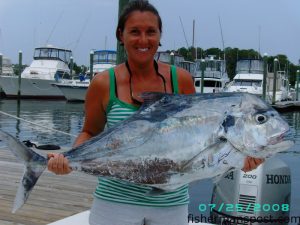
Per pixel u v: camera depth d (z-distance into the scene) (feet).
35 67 114.11
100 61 115.44
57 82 108.47
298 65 191.62
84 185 20.42
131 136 6.95
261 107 6.66
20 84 106.22
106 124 8.09
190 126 6.68
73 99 105.19
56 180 21.15
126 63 7.65
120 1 18.15
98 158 7.06
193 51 117.19
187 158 6.64
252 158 6.59
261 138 6.52
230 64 162.81
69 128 63.00
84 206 17.04
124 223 7.22
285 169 14.43
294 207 19.52
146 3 7.47
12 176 21.86
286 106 94.38
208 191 19.56
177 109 6.84
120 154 6.97
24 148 7.07
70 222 12.61
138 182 6.93
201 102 6.79
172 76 7.72
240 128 6.53
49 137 53.06
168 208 7.28
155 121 6.88
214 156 6.56
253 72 104.78
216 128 6.59
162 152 6.75
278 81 114.62
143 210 7.20
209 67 105.70
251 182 13.87
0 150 30.12
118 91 7.49
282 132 6.57
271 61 154.81
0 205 16.71
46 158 7.13
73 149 7.20
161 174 6.79
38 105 98.43
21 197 6.99
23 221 15.01
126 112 7.39
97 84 7.64
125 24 7.43
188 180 6.75
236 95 6.82
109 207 7.30
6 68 123.44
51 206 16.89
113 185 7.29
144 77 7.57
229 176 14.11
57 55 116.57
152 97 7.08
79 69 172.14
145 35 7.34
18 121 68.54
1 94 110.32
